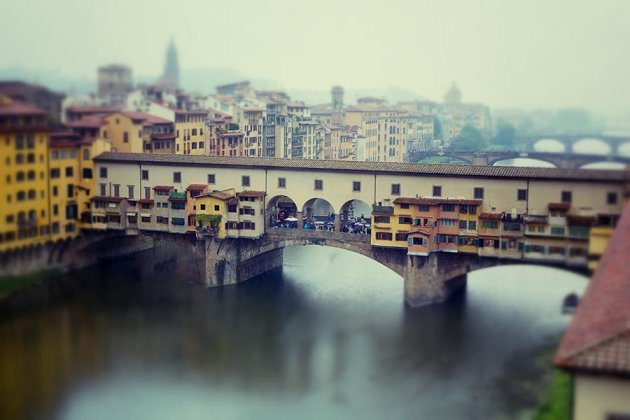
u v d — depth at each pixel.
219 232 117.38
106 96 148.75
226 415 75.00
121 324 101.06
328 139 188.50
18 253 115.56
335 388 80.50
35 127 116.50
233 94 185.25
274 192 117.56
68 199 123.75
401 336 96.12
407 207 108.12
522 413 74.81
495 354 89.31
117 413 75.81
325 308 108.38
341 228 124.00
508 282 122.06
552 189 101.75
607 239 96.62
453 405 76.62
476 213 104.81
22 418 74.94
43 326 99.62
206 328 99.56
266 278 125.56
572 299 112.00
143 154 126.56
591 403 52.03
